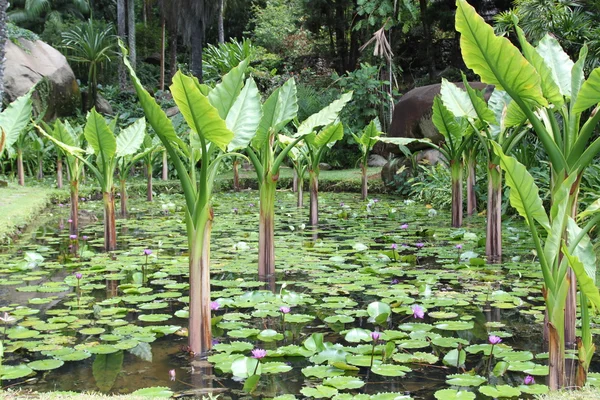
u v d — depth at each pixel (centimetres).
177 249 471
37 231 570
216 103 260
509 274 369
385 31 1376
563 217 180
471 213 636
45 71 1307
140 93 211
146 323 269
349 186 1017
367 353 223
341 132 586
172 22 1755
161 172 1213
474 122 464
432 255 438
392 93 1285
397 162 941
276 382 198
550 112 220
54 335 248
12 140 515
